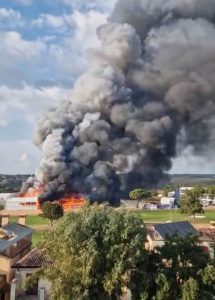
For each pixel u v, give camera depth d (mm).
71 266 30125
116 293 31172
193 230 53594
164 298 30203
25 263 40250
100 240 30656
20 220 62938
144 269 31000
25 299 39406
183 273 30906
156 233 47406
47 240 31984
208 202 144375
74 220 31562
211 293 30688
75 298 29531
